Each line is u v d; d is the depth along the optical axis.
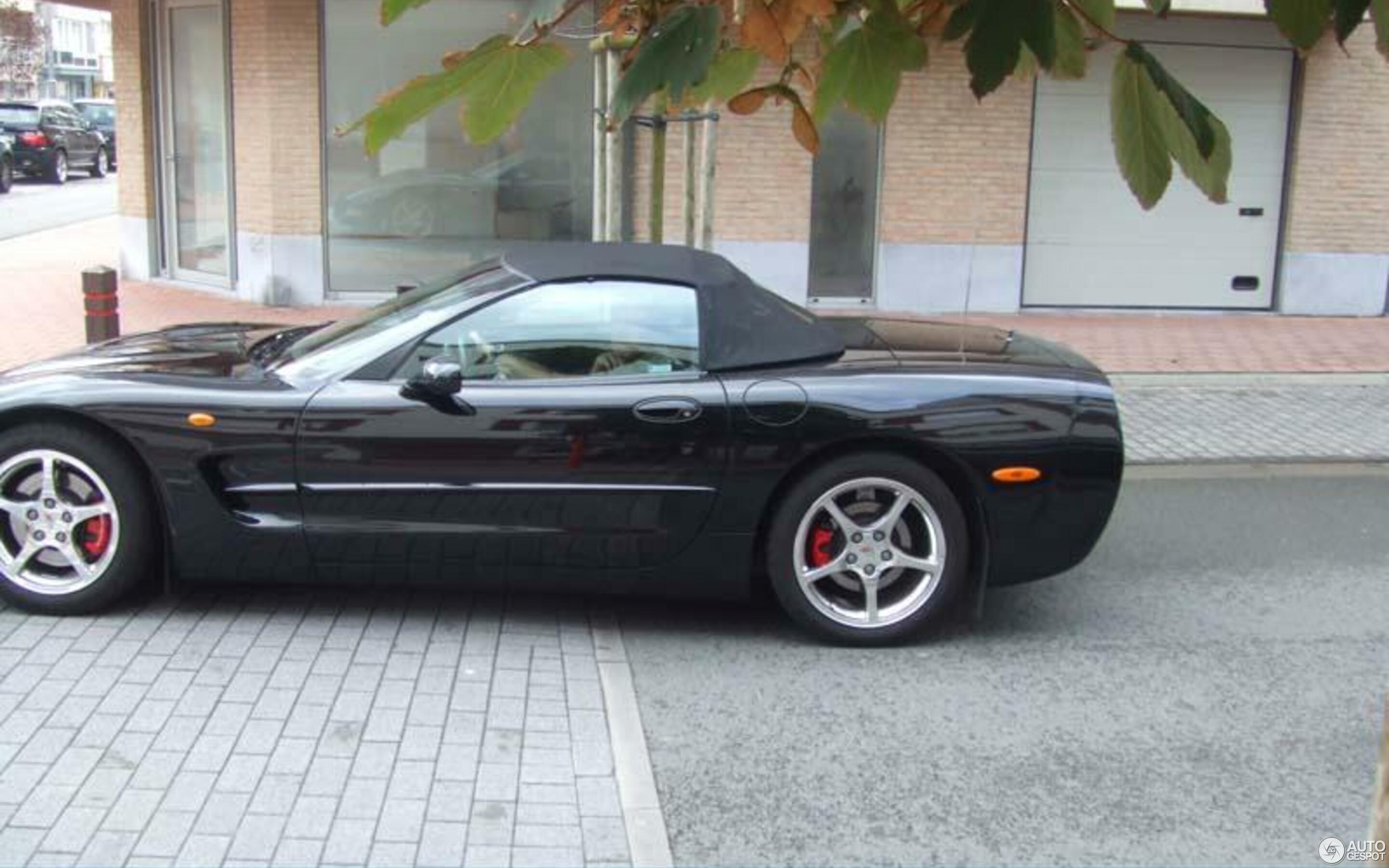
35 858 3.43
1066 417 5.14
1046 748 4.36
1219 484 8.09
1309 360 11.76
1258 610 5.81
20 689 4.48
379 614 5.34
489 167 12.90
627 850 3.59
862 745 4.34
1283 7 1.37
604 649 5.09
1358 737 4.50
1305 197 13.73
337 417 5.02
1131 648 5.30
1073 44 1.58
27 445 5.04
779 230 12.94
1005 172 13.18
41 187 30.73
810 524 5.11
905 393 5.07
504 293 5.22
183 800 3.75
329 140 12.59
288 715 4.34
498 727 4.32
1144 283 13.86
